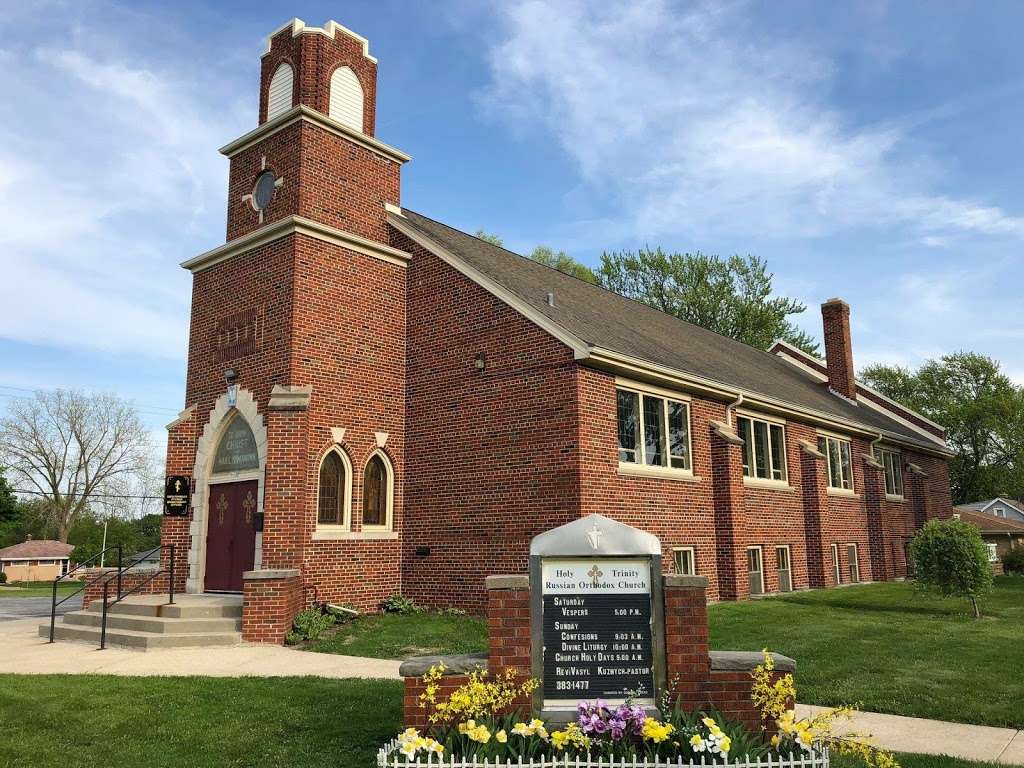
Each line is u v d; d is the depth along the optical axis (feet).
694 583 23.04
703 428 65.00
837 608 59.06
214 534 57.93
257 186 63.10
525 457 53.72
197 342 62.95
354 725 27.48
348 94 63.98
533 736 21.11
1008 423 204.74
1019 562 127.85
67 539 220.43
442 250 61.05
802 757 20.31
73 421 209.87
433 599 56.90
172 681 34.42
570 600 22.88
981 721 28.71
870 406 122.72
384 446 59.16
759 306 151.64
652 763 20.06
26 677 35.76
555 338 53.26
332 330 57.31
